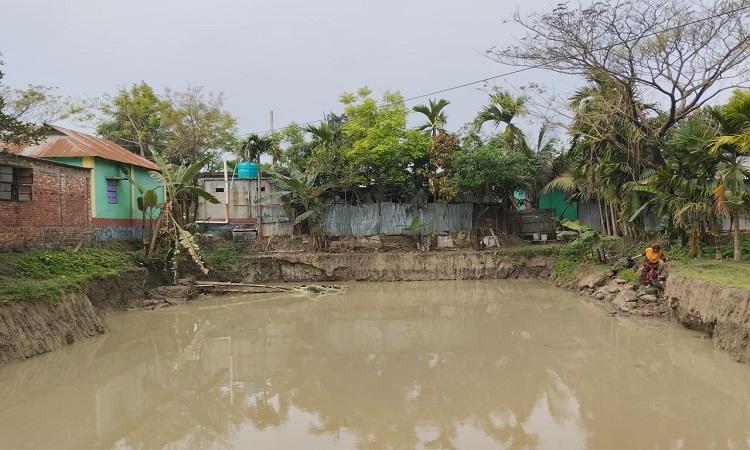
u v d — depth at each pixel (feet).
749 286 34.37
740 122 46.52
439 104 89.61
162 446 24.08
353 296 67.05
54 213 54.44
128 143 100.01
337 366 36.42
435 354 39.06
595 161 67.97
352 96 83.41
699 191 52.90
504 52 59.11
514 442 23.20
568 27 54.34
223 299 65.05
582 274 65.46
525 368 34.63
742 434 23.36
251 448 23.52
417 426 25.41
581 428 24.54
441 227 86.02
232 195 87.56
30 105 63.46
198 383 33.53
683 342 38.65
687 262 51.11
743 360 31.86
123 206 69.82
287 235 85.76
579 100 64.44
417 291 69.82
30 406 29.17
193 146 96.22
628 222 68.54
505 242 87.81
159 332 47.50
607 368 34.04
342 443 23.71
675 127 64.95
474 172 78.59
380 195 88.89
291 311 57.93
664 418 25.49
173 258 63.98
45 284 42.01
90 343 42.50
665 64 54.08
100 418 27.58
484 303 60.44
